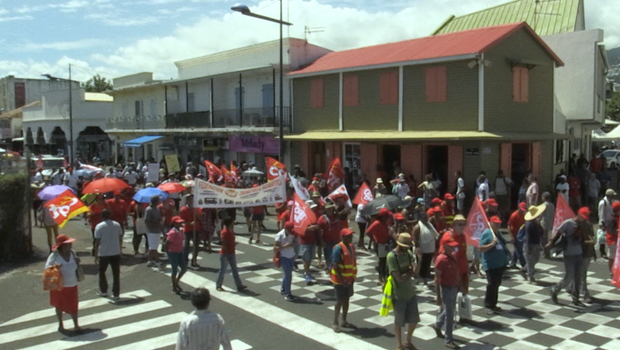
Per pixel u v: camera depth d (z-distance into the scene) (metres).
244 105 31.55
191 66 35.97
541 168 22.81
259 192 13.27
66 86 75.19
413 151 22.11
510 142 20.92
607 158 36.97
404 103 22.16
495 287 10.20
